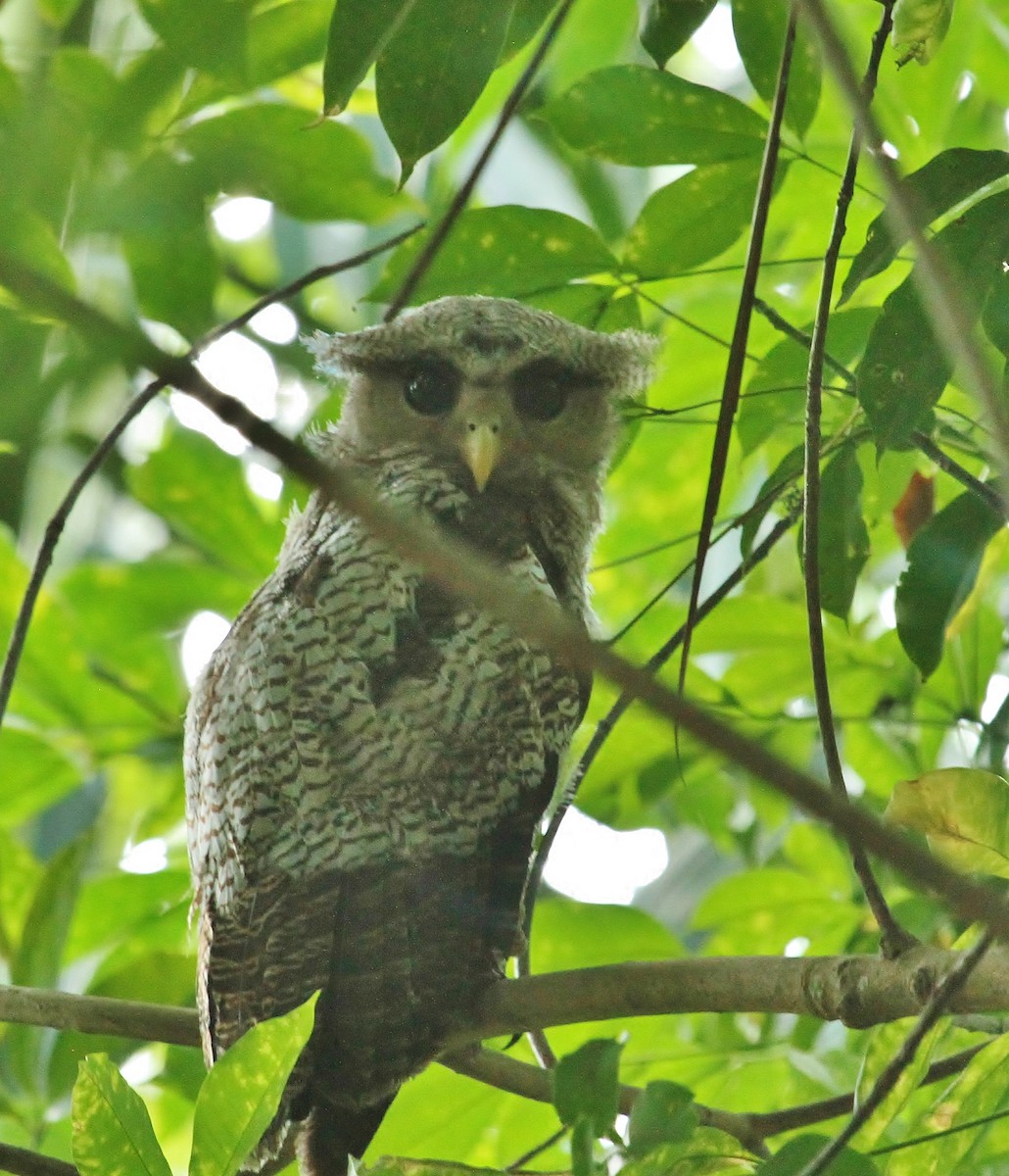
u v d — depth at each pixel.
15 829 13.91
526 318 10.11
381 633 8.14
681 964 7.18
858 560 8.20
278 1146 7.33
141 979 9.59
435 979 7.62
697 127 8.41
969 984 6.31
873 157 4.49
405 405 9.95
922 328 6.66
